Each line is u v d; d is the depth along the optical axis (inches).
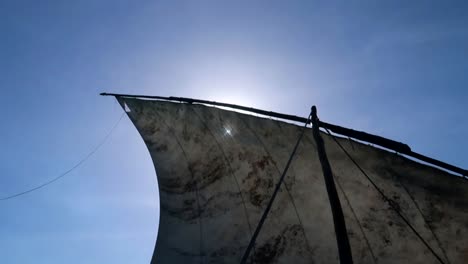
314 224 458.6
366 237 436.1
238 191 501.7
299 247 450.9
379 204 442.6
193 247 469.1
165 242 481.7
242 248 459.5
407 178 441.4
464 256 383.9
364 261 427.2
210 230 478.6
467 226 393.7
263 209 481.7
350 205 455.8
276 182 495.5
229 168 521.3
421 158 464.4
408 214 425.1
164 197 527.8
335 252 435.2
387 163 458.0
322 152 395.9
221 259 452.8
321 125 466.6
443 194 419.5
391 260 416.2
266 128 529.3
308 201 473.1
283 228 466.6
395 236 422.9
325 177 365.4
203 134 552.7
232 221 480.1
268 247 456.4
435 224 408.5
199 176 528.4
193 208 505.7
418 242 410.3
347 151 481.7
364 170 464.4
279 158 506.9
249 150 522.9
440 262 393.7
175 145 558.3
